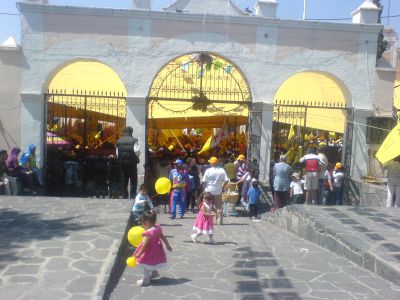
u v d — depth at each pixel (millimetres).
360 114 13992
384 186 13062
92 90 15875
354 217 8711
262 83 13750
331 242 7668
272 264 6789
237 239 8977
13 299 4516
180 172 11852
